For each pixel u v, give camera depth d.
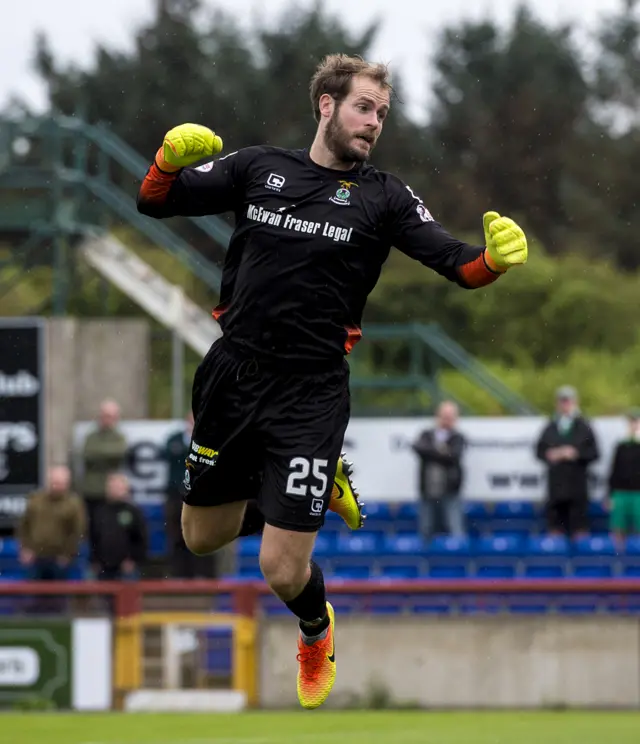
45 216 52.44
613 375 80.38
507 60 125.94
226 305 15.50
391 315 87.69
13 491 46.62
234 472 15.84
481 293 87.81
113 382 49.53
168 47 114.69
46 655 34.09
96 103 113.38
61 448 48.09
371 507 49.19
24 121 53.00
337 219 14.95
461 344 87.00
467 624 34.25
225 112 111.38
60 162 53.06
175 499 41.62
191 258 52.62
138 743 24.03
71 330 48.53
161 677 34.66
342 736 25.31
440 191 111.56
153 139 111.94
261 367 15.23
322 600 16.06
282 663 34.25
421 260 14.98
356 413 54.25
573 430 43.41
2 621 34.19
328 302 15.05
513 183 115.81
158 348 71.75
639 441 43.53
